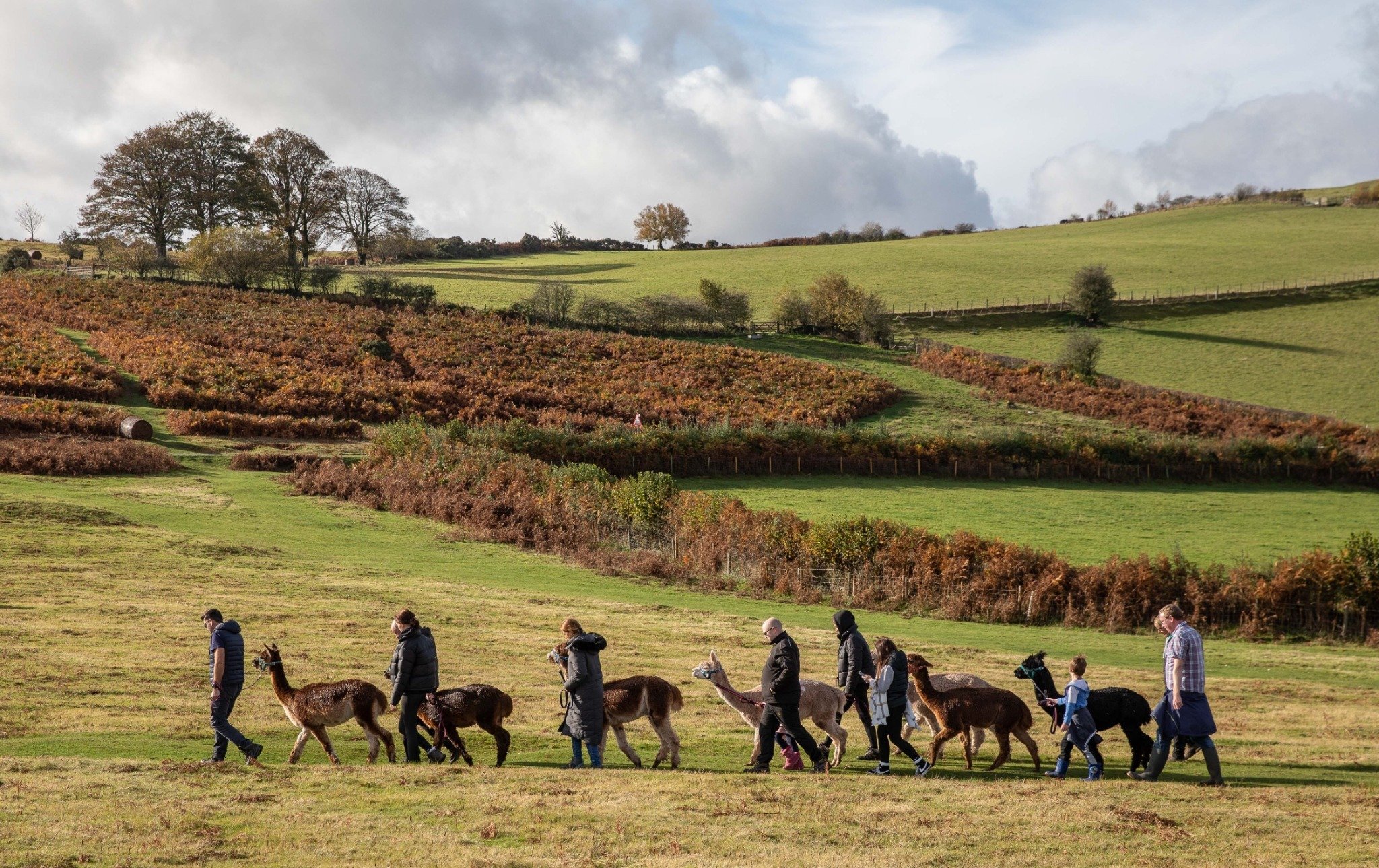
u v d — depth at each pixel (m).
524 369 71.12
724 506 38.22
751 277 118.31
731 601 31.31
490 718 12.48
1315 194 186.50
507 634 22.17
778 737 12.91
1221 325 94.38
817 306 92.19
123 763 11.69
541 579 31.34
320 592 25.39
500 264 143.88
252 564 28.28
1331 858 9.02
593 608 26.48
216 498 38.59
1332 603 30.95
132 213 100.06
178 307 77.69
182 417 51.00
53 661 16.86
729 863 8.59
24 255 101.88
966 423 68.38
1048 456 58.53
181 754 12.84
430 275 119.75
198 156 101.62
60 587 23.06
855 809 10.45
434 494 40.62
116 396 53.78
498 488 41.50
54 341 61.69
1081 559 39.62
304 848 8.79
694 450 54.06
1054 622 31.61
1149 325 95.06
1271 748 15.53
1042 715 18.41
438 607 24.72
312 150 110.00
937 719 13.16
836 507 48.22
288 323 75.94
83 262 115.38
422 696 12.42
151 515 34.12
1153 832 9.80
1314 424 66.75
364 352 69.31
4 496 32.09
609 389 68.94
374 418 57.34
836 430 59.94
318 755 13.37
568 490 40.72
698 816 10.03
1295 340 88.94
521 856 8.71
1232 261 120.12
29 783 10.57
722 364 77.69
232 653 12.11
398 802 10.37
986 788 11.71
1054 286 109.31
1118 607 31.17
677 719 16.34
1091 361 79.19
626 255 158.88
